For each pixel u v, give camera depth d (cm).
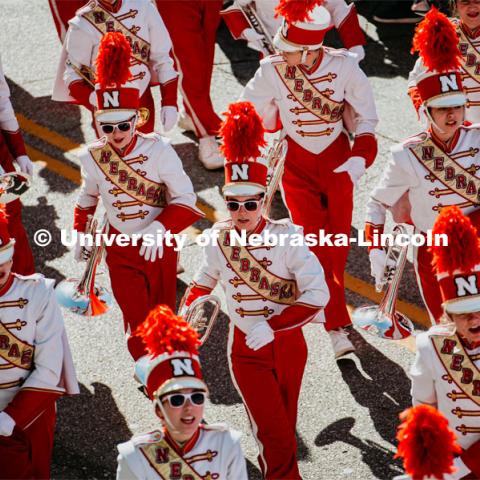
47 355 1586
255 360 1666
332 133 2059
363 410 1950
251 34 2423
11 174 1934
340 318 2047
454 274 1445
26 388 1572
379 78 3028
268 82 2036
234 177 1622
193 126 2772
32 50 3234
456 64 1731
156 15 2225
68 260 2391
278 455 1652
